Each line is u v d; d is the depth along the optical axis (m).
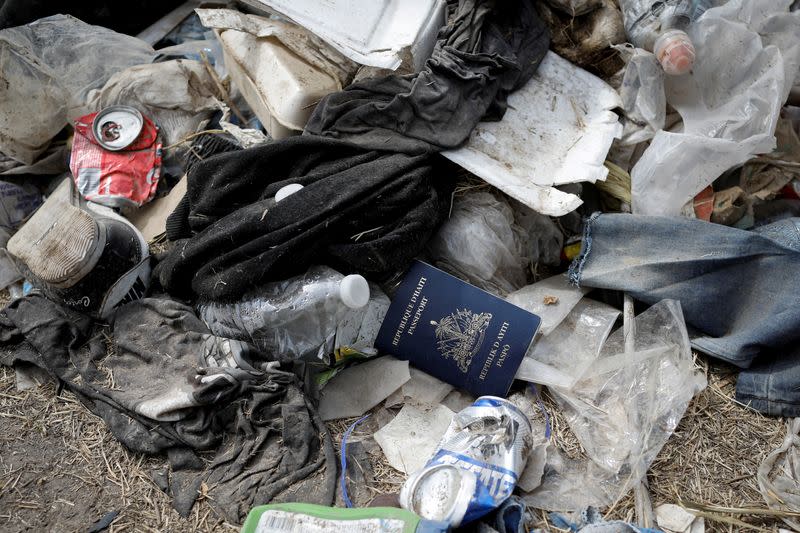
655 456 1.84
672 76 2.27
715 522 1.73
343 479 1.81
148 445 1.87
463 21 2.20
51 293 2.11
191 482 1.82
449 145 2.07
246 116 2.69
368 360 2.08
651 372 1.96
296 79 2.23
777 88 2.15
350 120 2.12
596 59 2.33
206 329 2.04
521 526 1.65
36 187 2.63
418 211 1.99
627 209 2.28
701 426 1.91
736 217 2.25
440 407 1.96
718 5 2.24
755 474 1.82
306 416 1.87
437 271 2.02
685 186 2.16
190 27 3.07
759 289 2.00
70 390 2.04
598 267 2.13
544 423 1.93
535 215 2.28
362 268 1.98
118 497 1.82
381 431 1.92
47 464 1.90
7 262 2.38
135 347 2.04
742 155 2.13
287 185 2.05
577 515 1.73
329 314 1.93
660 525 1.72
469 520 1.63
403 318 2.02
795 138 2.31
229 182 2.11
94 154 2.45
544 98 2.29
